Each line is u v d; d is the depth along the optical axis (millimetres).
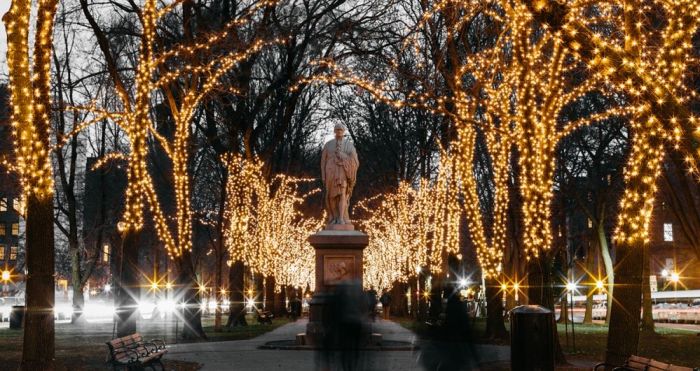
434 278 40875
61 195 61906
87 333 34188
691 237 29594
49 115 15031
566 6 9570
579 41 9594
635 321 14570
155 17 22531
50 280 14492
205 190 60062
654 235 67312
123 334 22266
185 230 28391
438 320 12641
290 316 58094
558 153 37750
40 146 14664
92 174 55406
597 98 34250
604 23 16656
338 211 27250
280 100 38938
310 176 65062
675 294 60844
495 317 28547
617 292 14758
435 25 25844
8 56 14719
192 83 27219
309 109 50219
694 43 20062
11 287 91625
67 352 22578
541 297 18984
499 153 24188
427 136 44250
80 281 46812
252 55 33969
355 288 12039
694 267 66500
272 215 45062
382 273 62094
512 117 19297
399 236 49000
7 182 42844
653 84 9430
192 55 25875
